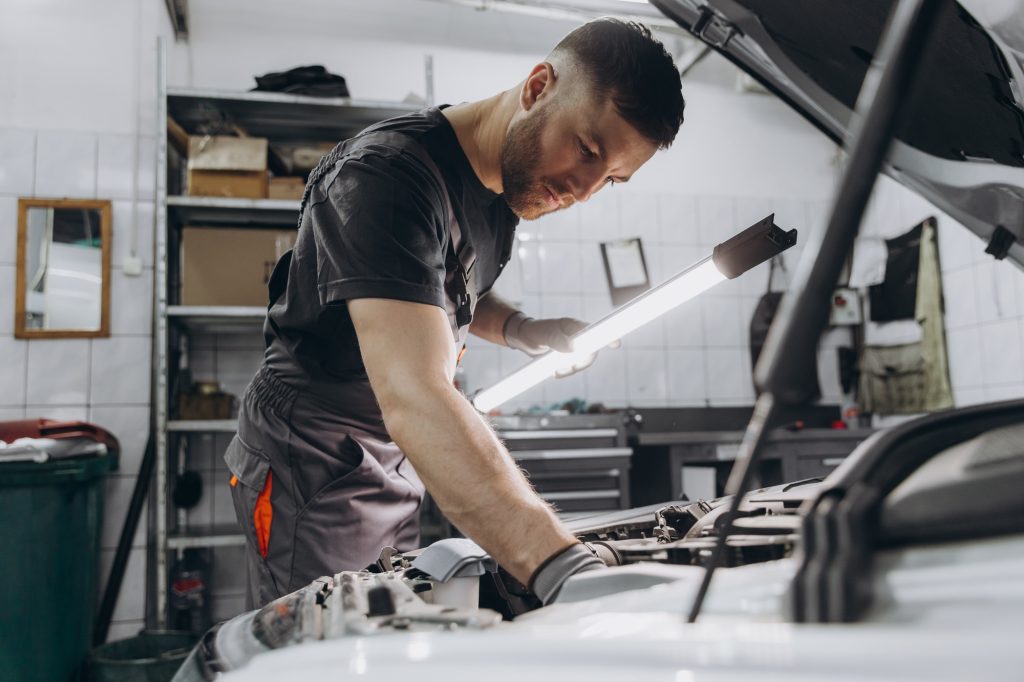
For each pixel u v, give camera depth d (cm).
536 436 303
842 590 32
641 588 47
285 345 120
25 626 228
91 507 258
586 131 88
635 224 390
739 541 54
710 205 401
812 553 34
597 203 387
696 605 37
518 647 33
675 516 86
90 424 270
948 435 41
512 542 61
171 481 302
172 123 299
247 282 297
